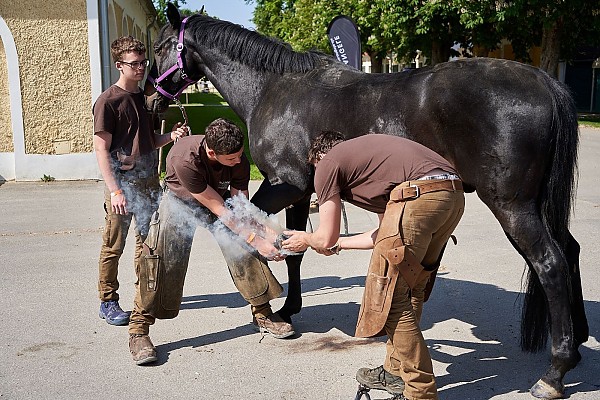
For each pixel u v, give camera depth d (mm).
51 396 3004
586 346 3508
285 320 3854
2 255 5555
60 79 9406
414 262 2521
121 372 3270
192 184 3123
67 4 9219
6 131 9672
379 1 17453
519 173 2826
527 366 3299
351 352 3506
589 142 14078
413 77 3139
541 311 3213
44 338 3709
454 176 2605
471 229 6363
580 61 25109
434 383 2598
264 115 3615
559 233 2928
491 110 2852
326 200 2570
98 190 8812
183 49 3998
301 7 23891
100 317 4008
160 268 3328
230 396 2996
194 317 4082
